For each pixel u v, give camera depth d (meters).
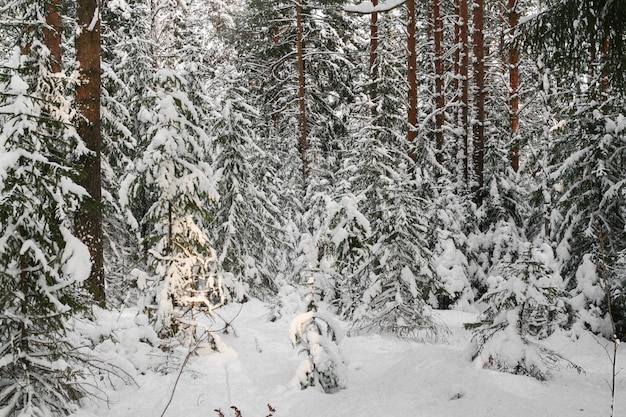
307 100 22.70
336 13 23.33
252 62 25.33
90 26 10.13
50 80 9.57
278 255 18.78
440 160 19.64
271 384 6.93
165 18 21.55
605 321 10.98
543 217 16.77
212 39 28.19
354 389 6.43
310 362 6.66
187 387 6.62
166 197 8.38
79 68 10.08
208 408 5.91
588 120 12.28
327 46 23.72
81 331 7.60
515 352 6.30
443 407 5.31
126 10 17.45
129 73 17.94
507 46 6.96
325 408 5.81
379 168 12.66
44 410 5.12
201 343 8.38
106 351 7.41
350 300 11.98
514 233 16.41
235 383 6.88
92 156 10.02
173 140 8.45
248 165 15.36
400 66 16.73
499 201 16.77
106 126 13.47
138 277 8.34
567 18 6.07
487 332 6.94
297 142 23.14
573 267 12.95
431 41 23.77
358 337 9.79
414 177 16.94
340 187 12.80
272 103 25.41
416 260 10.46
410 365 6.71
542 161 16.27
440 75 20.33
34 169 5.29
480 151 16.98
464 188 17.62
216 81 17.67
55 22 11.55
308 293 7.19
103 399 6.13
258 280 15.31
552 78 16.14
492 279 11.82
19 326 5.43
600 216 12.17
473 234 16.55
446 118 21.30
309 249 16.44
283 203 19.58
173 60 19.39
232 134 14.85
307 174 21.16
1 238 5.07
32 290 5.37
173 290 8.22
